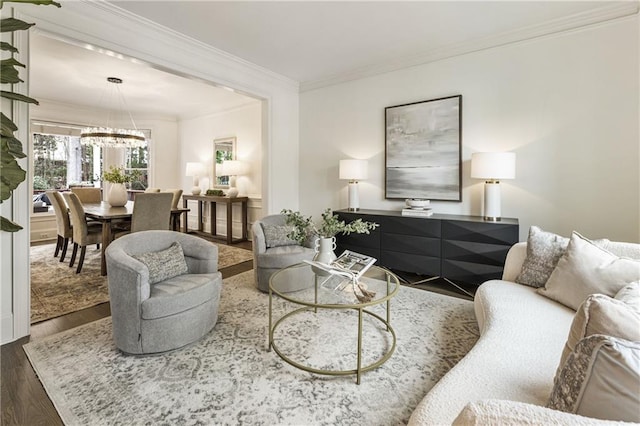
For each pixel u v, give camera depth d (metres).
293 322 2.52
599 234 2.87
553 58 3.01
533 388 1.16
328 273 2.15
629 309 0.88
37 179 5.87
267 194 4.52
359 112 4.30
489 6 2.72
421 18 2.91
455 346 2.16
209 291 2.29
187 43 3.32
